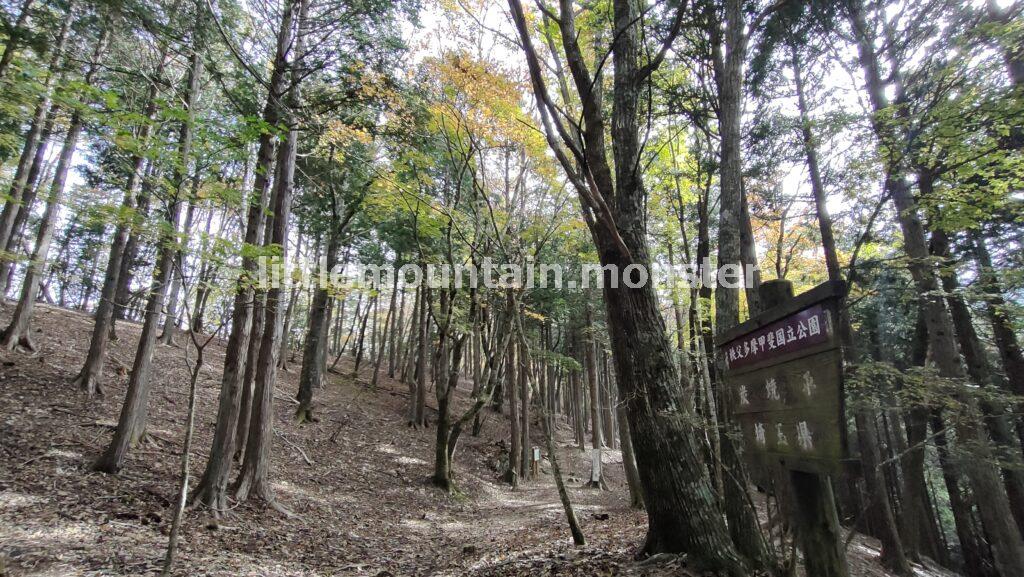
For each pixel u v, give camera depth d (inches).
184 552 214.2
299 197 623.5
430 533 354.6
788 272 609.6
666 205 455.8
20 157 396.8
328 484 411.8
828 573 104.2
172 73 375.9
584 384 1007.0
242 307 296.5
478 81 337.1
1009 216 299.0
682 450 178.7
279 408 566.6
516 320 324.8
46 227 430.3
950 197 214.1
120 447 285.7
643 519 357.7
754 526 185.9
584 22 280.7
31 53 270.1
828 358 89.3
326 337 766.5
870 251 359.9
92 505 239.0
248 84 318.3
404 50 362.6
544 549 262.5
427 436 669.9
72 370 407.2
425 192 468.8
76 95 182.5
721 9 286.7
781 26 315.3
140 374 300.8
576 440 1001.5
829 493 107.7
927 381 158.6
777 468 110.5
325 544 284.5
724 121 221.8
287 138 321.4
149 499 264.4
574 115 344.5
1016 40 202.5
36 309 573.6
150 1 266.8
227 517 274.8
